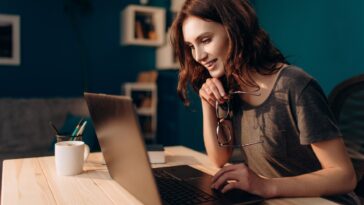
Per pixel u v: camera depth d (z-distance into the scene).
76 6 3.61
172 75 3.86
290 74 1.08
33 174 1.12
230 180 0.92
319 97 1.02
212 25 1.09
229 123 1.32
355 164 1.32
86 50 3.70
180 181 1.00
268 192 0.88
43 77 3.57
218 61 1.15
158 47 3.93
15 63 3.46
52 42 3.57
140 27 3.67
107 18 3.76
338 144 0.98
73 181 1.04
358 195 1.27
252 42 1.12
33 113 3.10
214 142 1.28
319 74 3.01
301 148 1.12
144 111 3.67
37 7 3.50
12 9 3.42
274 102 1.11
